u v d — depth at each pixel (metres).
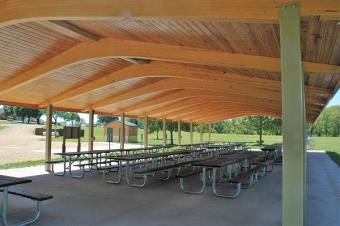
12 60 7.20
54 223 4.38
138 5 3.42
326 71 5.36
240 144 20.06
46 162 9.27
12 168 10.34
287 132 2.68
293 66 2.66
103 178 8.40
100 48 6.54
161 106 15.80
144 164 10.79
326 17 2.65
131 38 6.02
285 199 2.69
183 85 10.20
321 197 6.45
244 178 6.52
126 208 5.29
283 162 2.70
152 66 8.47
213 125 43.41
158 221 4.58
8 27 5.84
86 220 4.56
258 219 4.77
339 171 10.69
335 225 4.53
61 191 6.65
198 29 4.54
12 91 9.44
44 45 6.71
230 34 4.56
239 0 2.96
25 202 5.50
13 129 38.72
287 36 2.70
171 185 7.52
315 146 27.72
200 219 4.72
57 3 3.93
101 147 22.94
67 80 9.23
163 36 5.36
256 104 14.63
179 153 11.17
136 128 34.75
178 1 3.22
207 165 6.59
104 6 3.62
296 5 2.68
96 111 13.73
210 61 5.67
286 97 2.68
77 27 5.80
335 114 45.06
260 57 5.50
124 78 8.85
